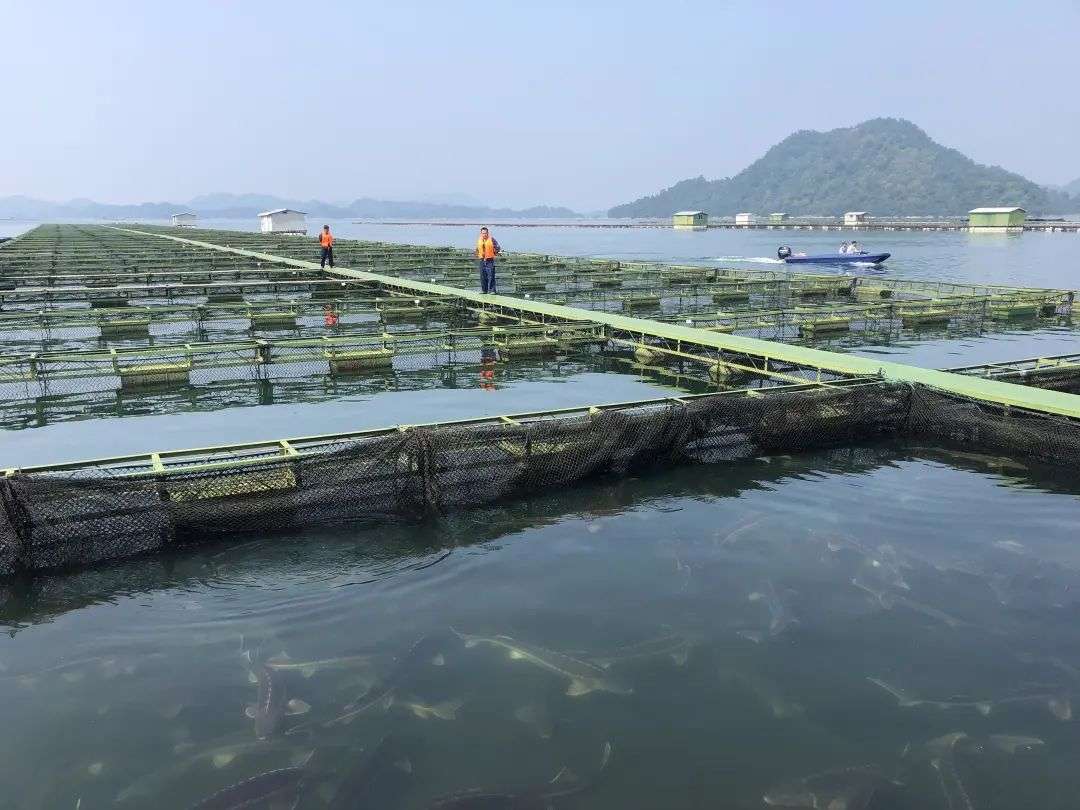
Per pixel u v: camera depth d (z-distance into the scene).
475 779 4.23
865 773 4.27
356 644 5.54
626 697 4.97
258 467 7.35
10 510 6.57
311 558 6.94
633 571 6.64
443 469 7.96
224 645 5.55
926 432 10.36
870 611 5.95
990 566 6.62
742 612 5.95
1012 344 17.70
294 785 4.13
